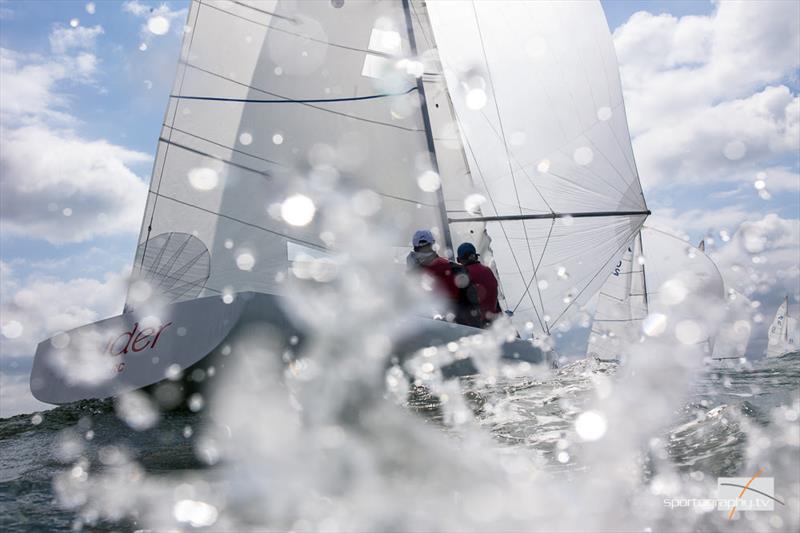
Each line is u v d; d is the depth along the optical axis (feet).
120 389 9.49
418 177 16.51
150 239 15.40
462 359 9.84
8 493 4.47
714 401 5.69
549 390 7.26
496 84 22.94
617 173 23.75
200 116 15.74
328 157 16.06
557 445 4.84
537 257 23.68
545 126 23.18
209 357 8.76
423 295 12.23
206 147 15.70
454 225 19.77
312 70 16.21
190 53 15.76
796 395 5.83
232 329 8.50
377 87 16.48
